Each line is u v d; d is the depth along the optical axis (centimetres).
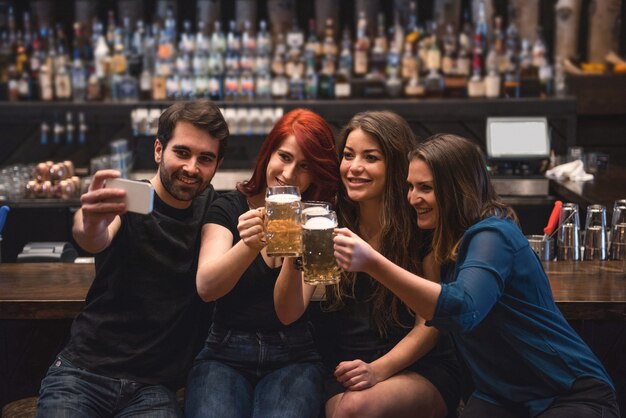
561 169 546
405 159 267
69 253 365
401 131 268
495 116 605
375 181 266
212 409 245
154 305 260
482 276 225
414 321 270
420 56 634
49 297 277
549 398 238
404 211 268
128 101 616
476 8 643
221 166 599
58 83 625
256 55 627
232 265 244
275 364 267
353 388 252
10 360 293
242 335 268
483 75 636
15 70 630
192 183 257
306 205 235
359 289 270
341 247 222
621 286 290
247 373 268
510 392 243
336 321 276
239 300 267
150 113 595
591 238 337
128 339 259
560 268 317
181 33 666
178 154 256
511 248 235
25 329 292
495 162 582
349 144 269
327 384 267
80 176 609
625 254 327
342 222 279
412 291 220
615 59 640
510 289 238
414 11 641
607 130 640
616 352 285
